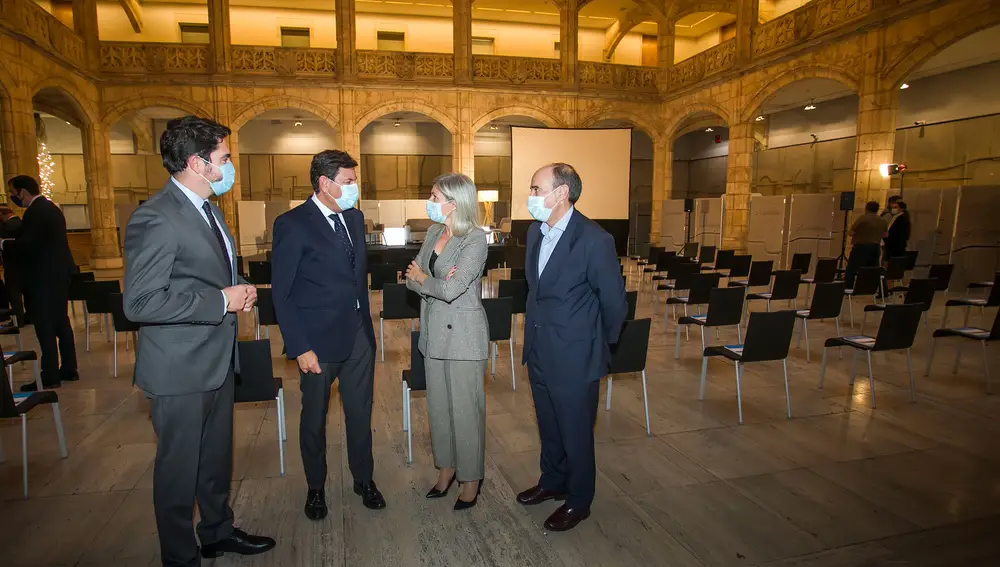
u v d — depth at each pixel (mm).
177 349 2064
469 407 2785
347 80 15938
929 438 3846
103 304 6055
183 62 15180
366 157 20781
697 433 3959
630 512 2896
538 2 18906
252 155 20016
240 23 18734
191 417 2129
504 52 20703
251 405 4516
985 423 4125
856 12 11625
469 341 2721
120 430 4023
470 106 16797
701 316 5773
